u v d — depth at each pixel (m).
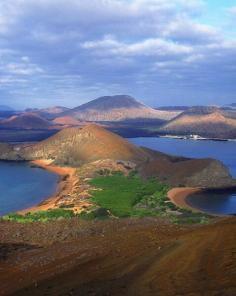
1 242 64.38
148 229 57.78
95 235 63.19
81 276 30.86
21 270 42.28
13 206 130.75
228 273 22.80
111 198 129.12
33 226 81.19
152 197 135.50
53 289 29.08
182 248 32.97
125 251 38.38
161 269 27.23
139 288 23.84
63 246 53.78
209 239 34.94
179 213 110.62
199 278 23.31
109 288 25.16
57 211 108.62
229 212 116.81
